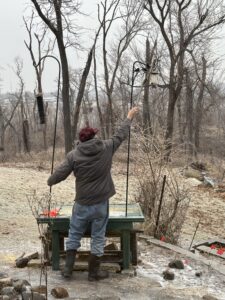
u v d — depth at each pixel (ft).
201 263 26.71
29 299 19.25
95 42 96.68
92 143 21.77
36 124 185.68
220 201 61.00
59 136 183.83
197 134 138.82
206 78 140.67
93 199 21.97
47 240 24.22
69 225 23.59
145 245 30.42
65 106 85.30
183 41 98.17
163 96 127.75
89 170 21.74
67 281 22.68
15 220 40.09
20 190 55.31
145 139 35.19
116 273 23.94
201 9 100.78
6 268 24.57
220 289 22.80
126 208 24.22
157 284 22.88
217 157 124.98
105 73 108.27
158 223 32.91
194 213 52.34
